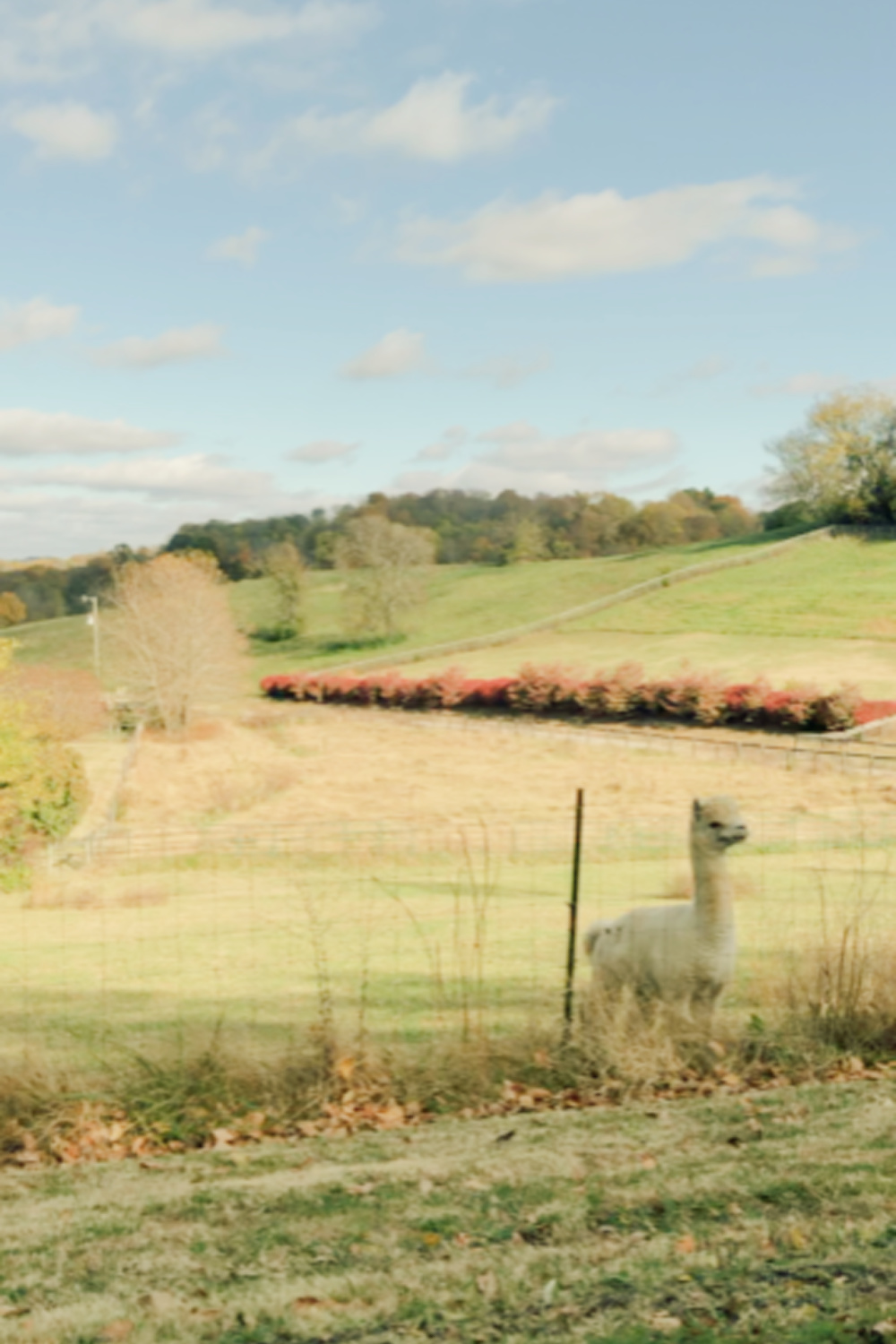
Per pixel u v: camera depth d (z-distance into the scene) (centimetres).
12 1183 572
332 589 12062
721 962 780
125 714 6291
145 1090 683
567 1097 688
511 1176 548
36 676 5762
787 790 3688
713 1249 467
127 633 6197
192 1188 550
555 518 15575
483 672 7688
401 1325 414
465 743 5388
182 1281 454
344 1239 486
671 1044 736
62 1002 1180
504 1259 463
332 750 5375
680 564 10612
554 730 5584
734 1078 712
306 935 1566
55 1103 671
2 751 2723
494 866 2308
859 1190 521
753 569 9419
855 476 10350
